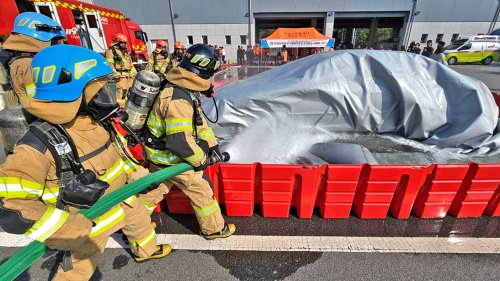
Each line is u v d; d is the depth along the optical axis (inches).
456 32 927.7
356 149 109.8
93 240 61.1
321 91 117.3
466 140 120.1
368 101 121.0
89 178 49.1
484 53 762.2
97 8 413.7
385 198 98.5
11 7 275.3
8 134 141.3
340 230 98.7
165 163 82.4
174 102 69.1
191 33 951.6
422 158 115.0
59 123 46.2
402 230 98.1
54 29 108.3
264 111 117.9
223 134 120.0
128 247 92.8
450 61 781.3
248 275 82.0
